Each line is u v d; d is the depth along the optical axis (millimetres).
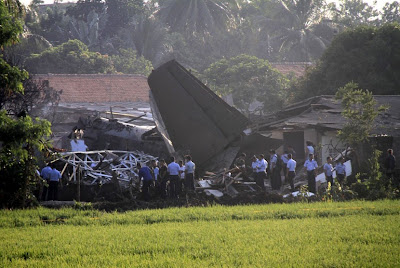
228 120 68250
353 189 55656
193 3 190125
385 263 23031
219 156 67000
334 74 103500
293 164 59875
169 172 53875
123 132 76125
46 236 32000
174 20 195500
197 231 32250
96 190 59094
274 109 118250
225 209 42906
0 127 43312
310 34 189500
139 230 33344
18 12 51719
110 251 27203
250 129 78062
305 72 113562
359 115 65000
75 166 61906
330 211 39719
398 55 101562
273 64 159500
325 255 25000
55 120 104750
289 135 81125
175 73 72875
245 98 119438
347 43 105188
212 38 186125
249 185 58688
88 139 77750
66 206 49094
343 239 28891
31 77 87500
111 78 140625
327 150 73625
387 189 54594
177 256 25625
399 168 64875
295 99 109625
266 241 28391
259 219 38000
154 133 75062
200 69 176000
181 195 53938
